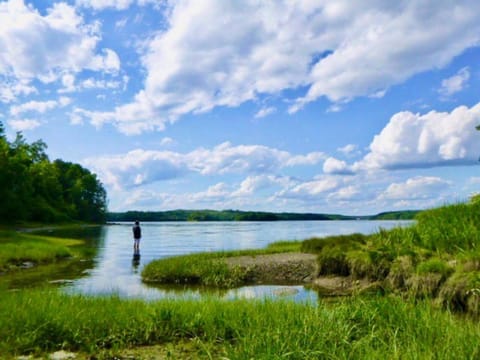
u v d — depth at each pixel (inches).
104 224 6392.7
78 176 6003.9
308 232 3080.7
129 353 269.9
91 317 322.7
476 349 204.7
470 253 451.8
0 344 270.1
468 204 667.4
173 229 4249.5
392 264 542.6
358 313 301.9
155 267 789.9
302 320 285.6
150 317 323.3
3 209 3398.1
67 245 1683.1
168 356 255.8
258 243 1877.5
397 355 204.7
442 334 243.8
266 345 239.1
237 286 697.0
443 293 407.2
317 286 658.8
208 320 318.3
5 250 1061.8
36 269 927.0
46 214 4205.2
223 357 236.8
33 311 324.5
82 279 770.8
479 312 359.3
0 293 430.3
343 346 237.8
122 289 659.4
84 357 262.2
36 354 264.1
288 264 816.3
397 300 323.6
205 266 772.0
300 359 226.8
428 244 568.4
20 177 3754.9
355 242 745.0
